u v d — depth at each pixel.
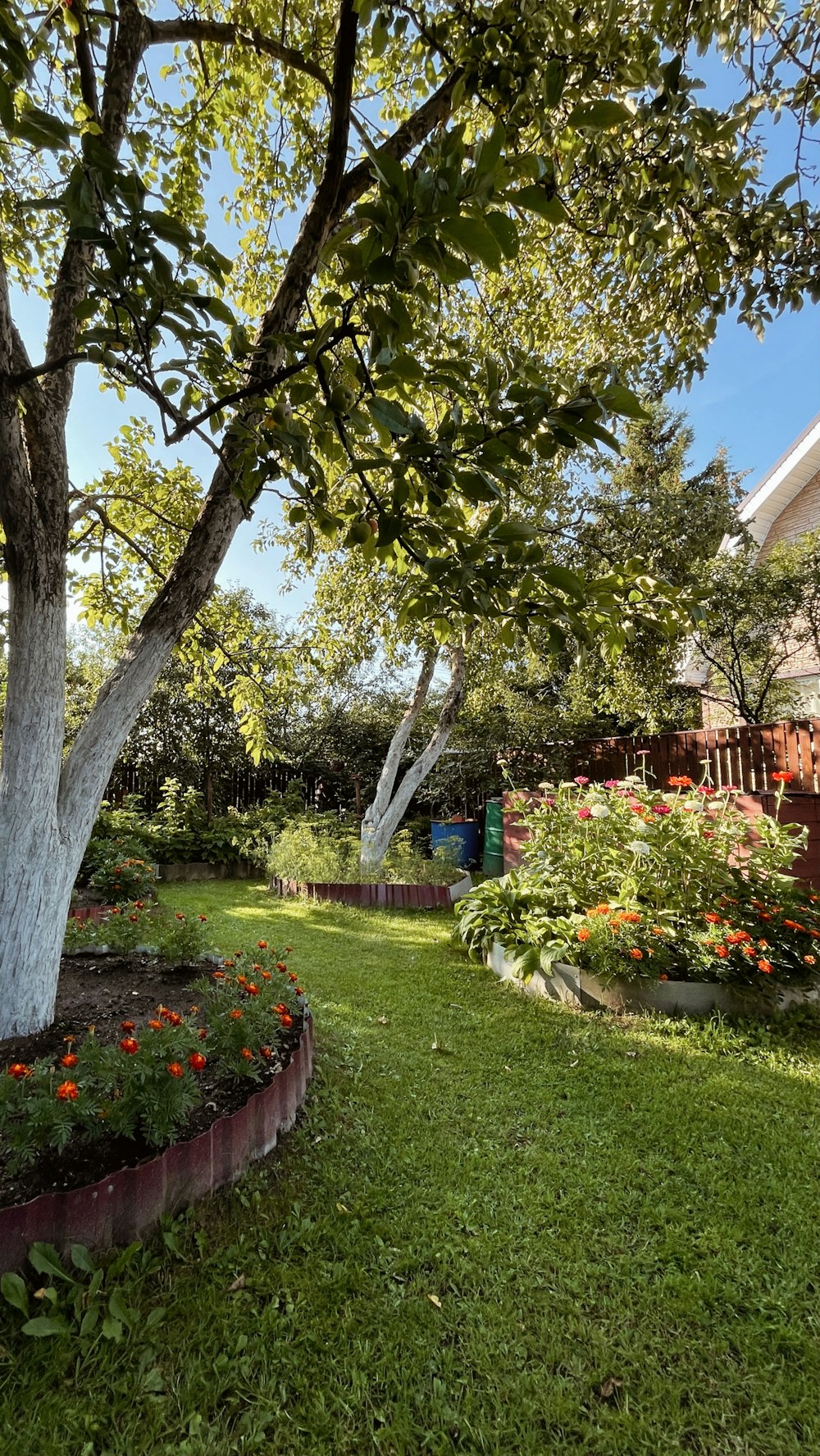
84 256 2.58
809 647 7.92
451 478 1.20
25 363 2.47
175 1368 1.51
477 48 1.85
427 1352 1.59
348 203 2.68
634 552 6.70
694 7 2.11
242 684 4.44
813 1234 2.02
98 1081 1.90
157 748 9.98
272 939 5.32
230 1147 2.07
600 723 9.55
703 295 2.70
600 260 3.54
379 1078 2.91
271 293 4.25
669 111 1.76
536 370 1.33
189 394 1.47
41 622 2.56
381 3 1.70
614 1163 2.34
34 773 2.50
